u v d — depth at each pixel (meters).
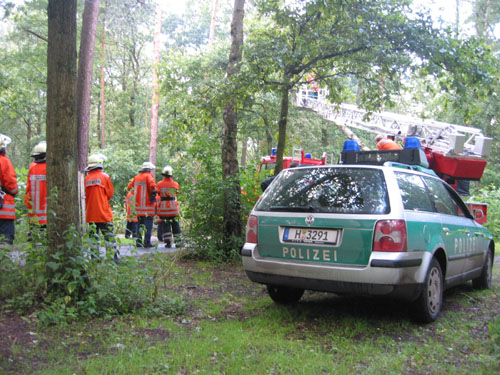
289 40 9.51
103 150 25.94
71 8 4.58
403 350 3.89
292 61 8.88
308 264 4.57
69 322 4.28
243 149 28.05
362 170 4.81
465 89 9.06
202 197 8.55
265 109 15.44
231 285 6.52
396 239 4.27
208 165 8.80
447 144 10.80
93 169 7.41
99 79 37.50
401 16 8.30
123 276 4.90
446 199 5.81
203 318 4.84
